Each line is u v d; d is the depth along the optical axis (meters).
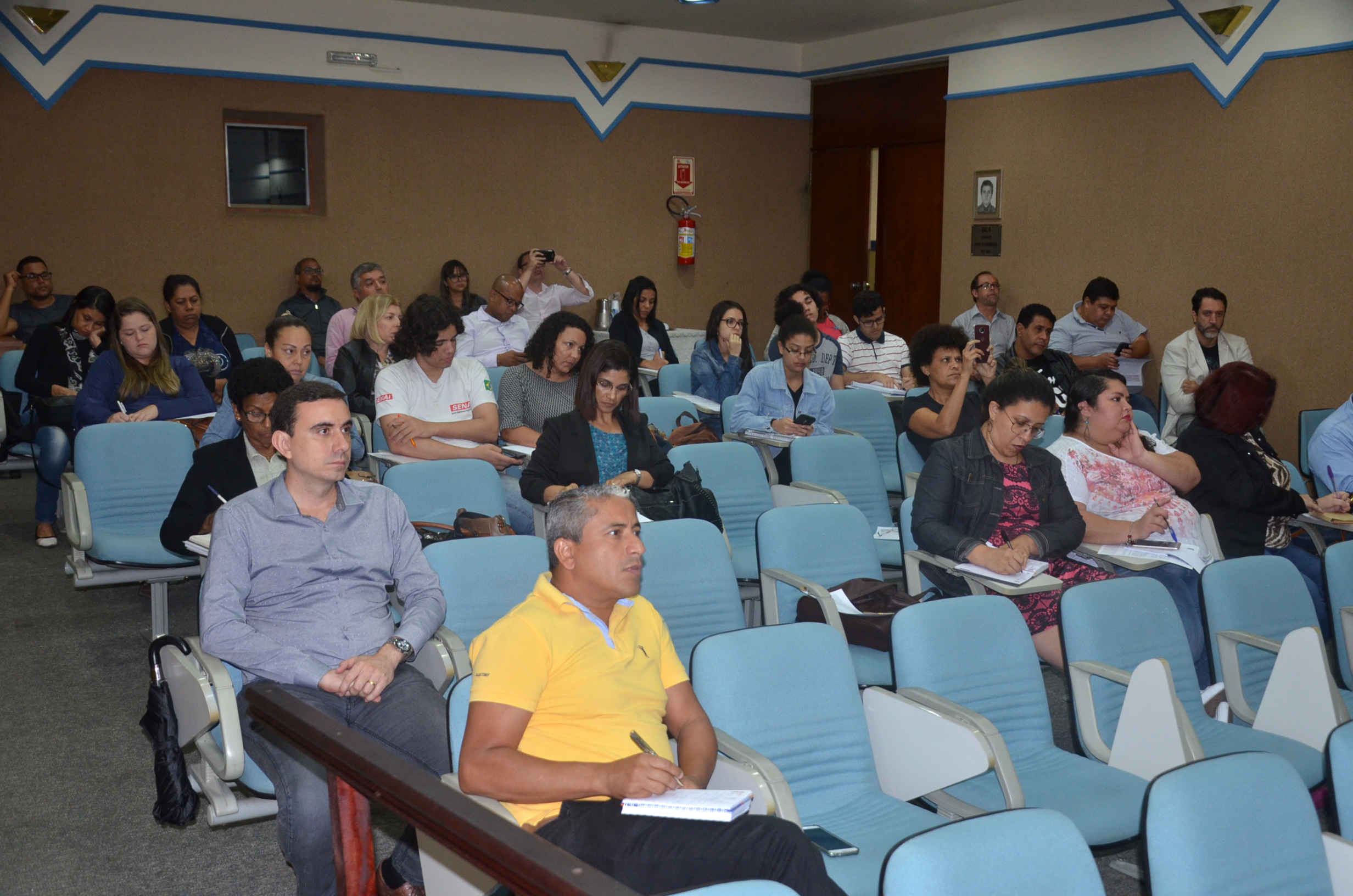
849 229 10.12
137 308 4.80
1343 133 6.52
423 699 2.56
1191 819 1.74
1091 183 7.87
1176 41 7.26
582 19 9.10
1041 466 3.58
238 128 8.17
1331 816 2.61
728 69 9.85
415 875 2.36
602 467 3.97
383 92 8.46
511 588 2.96
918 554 3.55
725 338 6.26
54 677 3.92
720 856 1.89
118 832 2.91
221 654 2.47
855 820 2.28
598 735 2.11
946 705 2.38
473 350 6.89
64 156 7.50
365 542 2.74
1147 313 7.63
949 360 4.86
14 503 6.27
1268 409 3.99
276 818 3.05
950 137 8.84
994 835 1.57
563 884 1.23
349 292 8.58
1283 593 3.22
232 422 3.92
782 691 2.36
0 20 7.20
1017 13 8.22
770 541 3.44
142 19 7.59
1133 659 2.88
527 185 9.13
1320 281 6.71
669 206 9.80
